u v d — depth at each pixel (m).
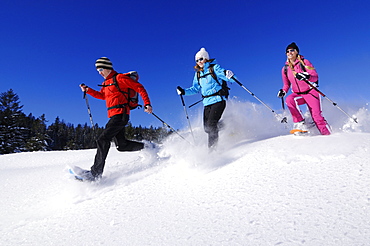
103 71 4.00
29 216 2.97
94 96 4.29
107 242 2.06
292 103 4.48
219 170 3.15
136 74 4.08
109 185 3.52
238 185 2.60
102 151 3.76
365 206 1.83
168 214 2.34
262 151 3.46
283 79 4.76
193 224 2.06
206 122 4.54
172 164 3.82
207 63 4.60
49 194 3.62
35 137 38.72
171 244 1.84
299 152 3.09
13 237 2.46
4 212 3.23
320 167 2.64
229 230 1.87
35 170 5.38
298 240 1.60
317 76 4.29
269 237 1.69
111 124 3.85
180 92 4.81
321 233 1.63
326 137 3.65
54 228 2.52
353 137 3.44
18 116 38.34
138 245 1.92
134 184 3.33
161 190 2.95
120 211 2.61
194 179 3.05
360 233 1.56
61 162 6.72
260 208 2.08
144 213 2.46
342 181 2.25
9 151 36.38
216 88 4.50
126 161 4.91
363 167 2.45
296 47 4.45
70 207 3.01
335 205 1.91
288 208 1.99
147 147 4.32
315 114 4.33
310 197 2.09
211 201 2.40
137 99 4.13
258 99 4.80
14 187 4.21
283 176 2.59
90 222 2.50
